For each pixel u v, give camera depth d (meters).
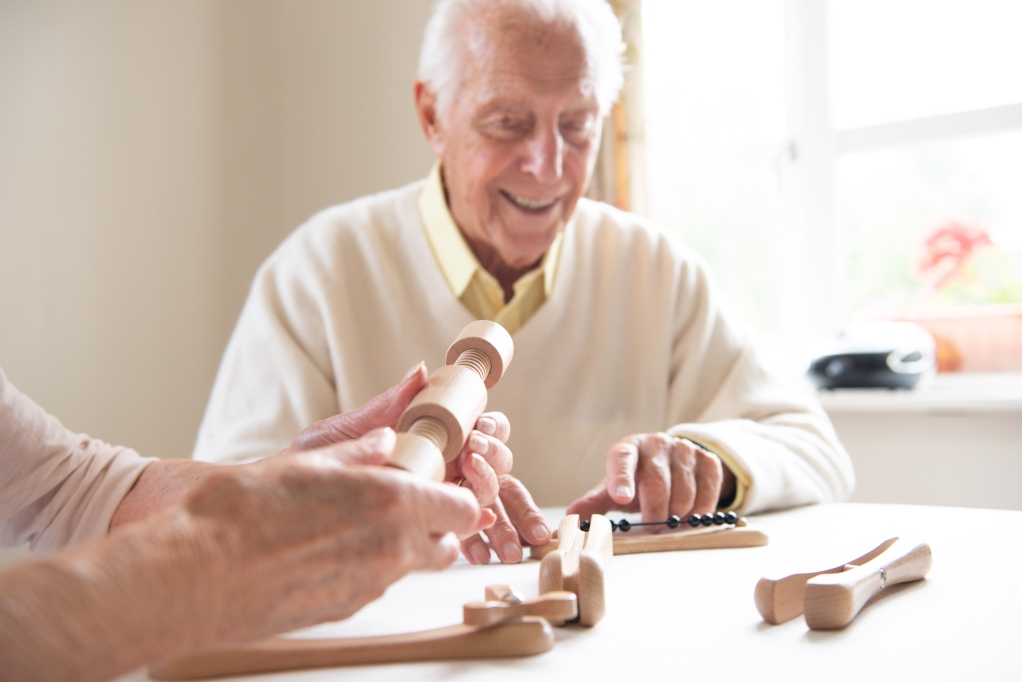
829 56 2.68
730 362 1.72
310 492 0.46
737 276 2.84
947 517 1.11
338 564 0.46
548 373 1.67
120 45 2.35
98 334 2.23
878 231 2.69
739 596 0.73
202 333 2.59
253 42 2.88
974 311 2.58
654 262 1.74
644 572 0.84
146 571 0.41
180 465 0.96
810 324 2.72
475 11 1.48
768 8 2.78
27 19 2.08
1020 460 2.28
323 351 1.61
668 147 2.88
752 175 2.81
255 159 2.88
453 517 0.51
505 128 1.49
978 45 2.55
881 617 0.64
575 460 1.67
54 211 2.13
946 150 2.60
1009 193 2.54
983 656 0.54
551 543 0.97
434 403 0.64
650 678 0.51
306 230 1.74
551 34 1.45
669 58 2.87
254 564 0.43
